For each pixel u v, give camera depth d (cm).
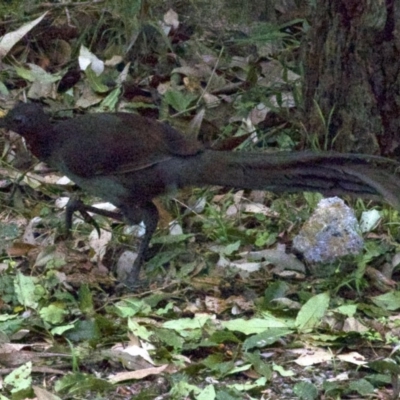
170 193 1052
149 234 1060
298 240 1089
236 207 1212
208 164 1027
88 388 834
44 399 807
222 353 905
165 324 952
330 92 1221
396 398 829
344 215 1077
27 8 1546
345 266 1062
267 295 1004
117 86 1406
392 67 1180
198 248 1132
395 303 1008
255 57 1498
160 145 1034
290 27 1550
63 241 1151
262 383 848
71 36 1512
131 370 873
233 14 1530
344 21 1191
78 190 1261
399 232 1138
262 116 1348
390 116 1191
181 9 1545
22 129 1048
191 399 821
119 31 1498
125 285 1053
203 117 1339
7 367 880
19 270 1082
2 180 1277
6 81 1447
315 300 960
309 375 873
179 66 1476
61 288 1031
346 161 997
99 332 934
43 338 944
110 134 1038
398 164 1085
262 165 1014
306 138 1260
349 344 927
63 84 1447
